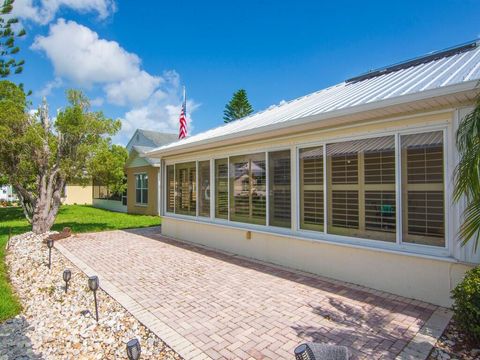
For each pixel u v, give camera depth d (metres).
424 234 4.62
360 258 5.36
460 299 3.41
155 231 12.12
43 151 10.67
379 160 5.13
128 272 6.43
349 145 5.55
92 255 7.99
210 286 5.48
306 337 3.62
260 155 7.32
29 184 11.66
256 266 6.75
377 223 5.17
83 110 11.44
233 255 7.85
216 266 6.80
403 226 4.83
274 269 6.48
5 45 11.48
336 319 4.07
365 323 3.93
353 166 5.48
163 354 3.38
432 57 7.19
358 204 5.43
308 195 6.27
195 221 9.40
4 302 5.07
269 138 6.96
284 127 5.82
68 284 5.82
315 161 6.11
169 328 3.91
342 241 5.61
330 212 5.85
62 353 3.58
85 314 4.55
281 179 6.80
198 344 3.51
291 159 6.54
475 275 3.53
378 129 5.08
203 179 9.25
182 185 10.26
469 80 3.47
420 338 3.52
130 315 4.38
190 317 4.23
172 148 9.22
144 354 3.39
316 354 2.11
